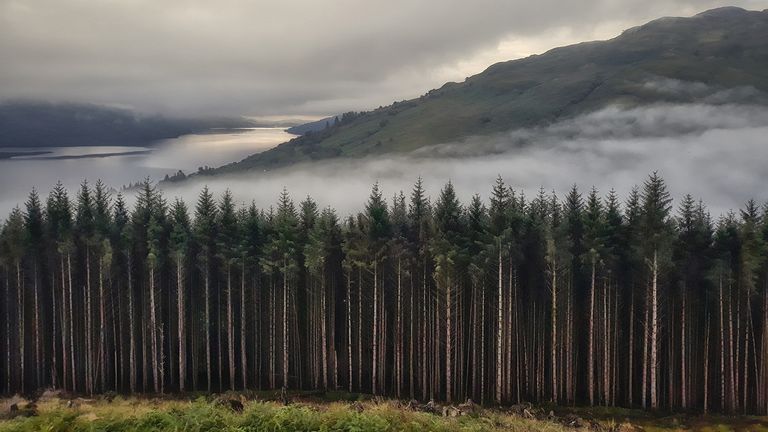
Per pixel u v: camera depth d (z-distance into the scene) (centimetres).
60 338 6931
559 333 6119
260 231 6681
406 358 6594
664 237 5516
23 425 1845
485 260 5806
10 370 6712
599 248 5725
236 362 7000
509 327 5994
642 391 5950
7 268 6425
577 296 6394
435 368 6203
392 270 6419
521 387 6278
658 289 5784
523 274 6366
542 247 6103
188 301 6888
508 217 6141
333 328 6612
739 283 5762
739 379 6050
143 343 6625
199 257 6538
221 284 6875
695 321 6053
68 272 6606
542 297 6272
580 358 6450
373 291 6475
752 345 6025
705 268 5791
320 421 1933
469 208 6400
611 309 6206
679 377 6131
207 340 6519
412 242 6606
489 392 6366
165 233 6744
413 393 6309
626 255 6028
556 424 4125
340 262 6831
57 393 5772
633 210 6122
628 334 6291
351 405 3250
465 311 6556
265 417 1912
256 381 6819
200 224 6700
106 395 5731
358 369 6544
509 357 6000
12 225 6481
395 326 6384
